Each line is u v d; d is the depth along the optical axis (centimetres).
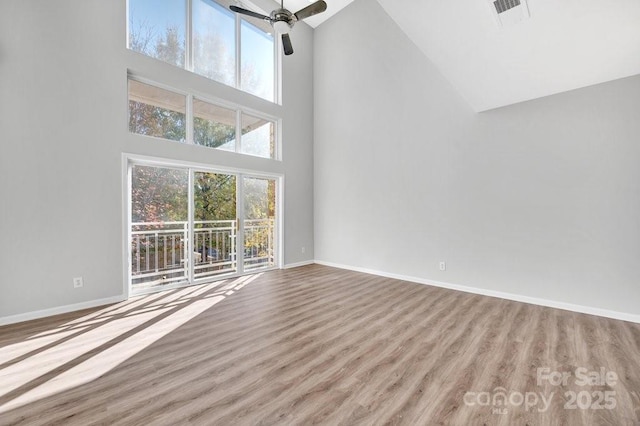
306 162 611
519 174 367
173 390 184
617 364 216
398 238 489
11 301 291
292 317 312
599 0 194
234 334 268
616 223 307
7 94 287
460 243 418
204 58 461
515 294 371
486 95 345
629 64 273
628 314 300
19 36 292
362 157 538
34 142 301
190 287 427
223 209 481
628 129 300
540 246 353
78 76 327
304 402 173
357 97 545
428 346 245
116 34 354
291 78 579
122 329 278
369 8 520
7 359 222
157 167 404
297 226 595
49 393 181
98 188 342
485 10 218
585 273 324
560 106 338
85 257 334
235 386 188
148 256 396
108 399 175
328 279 481
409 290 418
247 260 517
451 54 277
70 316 309
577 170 328
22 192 296
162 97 408
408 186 474
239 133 500
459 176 418
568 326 287
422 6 228
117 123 355
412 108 467
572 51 253
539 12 212
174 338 259
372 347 243
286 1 547
